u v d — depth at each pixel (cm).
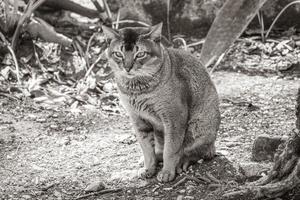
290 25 748
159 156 459
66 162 468
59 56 662
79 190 424
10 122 543
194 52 700
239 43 718
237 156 464
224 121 545
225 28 413
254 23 743
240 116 555
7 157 476
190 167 447
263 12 740
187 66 435
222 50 423
